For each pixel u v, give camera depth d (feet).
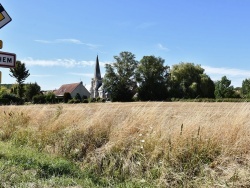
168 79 292.61
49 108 43.65
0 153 22.67
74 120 30.40
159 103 31.01
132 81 302.66
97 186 16.39
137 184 16.48
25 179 16.61
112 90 300.20
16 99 187.62
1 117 39.42
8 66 18.54
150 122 24.45
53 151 25.31
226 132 19.03
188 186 15.40
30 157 22.06
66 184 16.30
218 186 14.25
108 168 19.63
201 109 25.61
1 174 16.92
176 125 21.72
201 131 19.58
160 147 19.24
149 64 292.20
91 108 34.88
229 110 22.63
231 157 17.01
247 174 14.47
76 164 21.71
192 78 286.87
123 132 23.00
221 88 263.49
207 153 17.76
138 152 19.81
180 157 17.93
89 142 24.07
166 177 16.66
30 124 35.70
